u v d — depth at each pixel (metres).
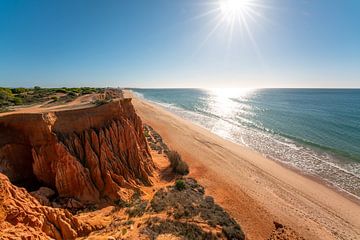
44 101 44.69
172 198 21.20
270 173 32.62
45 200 16.66
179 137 48.31
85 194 18.66
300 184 29.64
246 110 105.44
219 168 32.56
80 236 14.42
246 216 21.06
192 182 26.56
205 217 18.88
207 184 27.02
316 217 22.47
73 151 19.80
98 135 21.83
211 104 138.38
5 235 10.32
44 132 18.67
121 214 17.95
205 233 16.61
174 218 17.97
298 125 66.69
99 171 20.14
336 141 49.06
